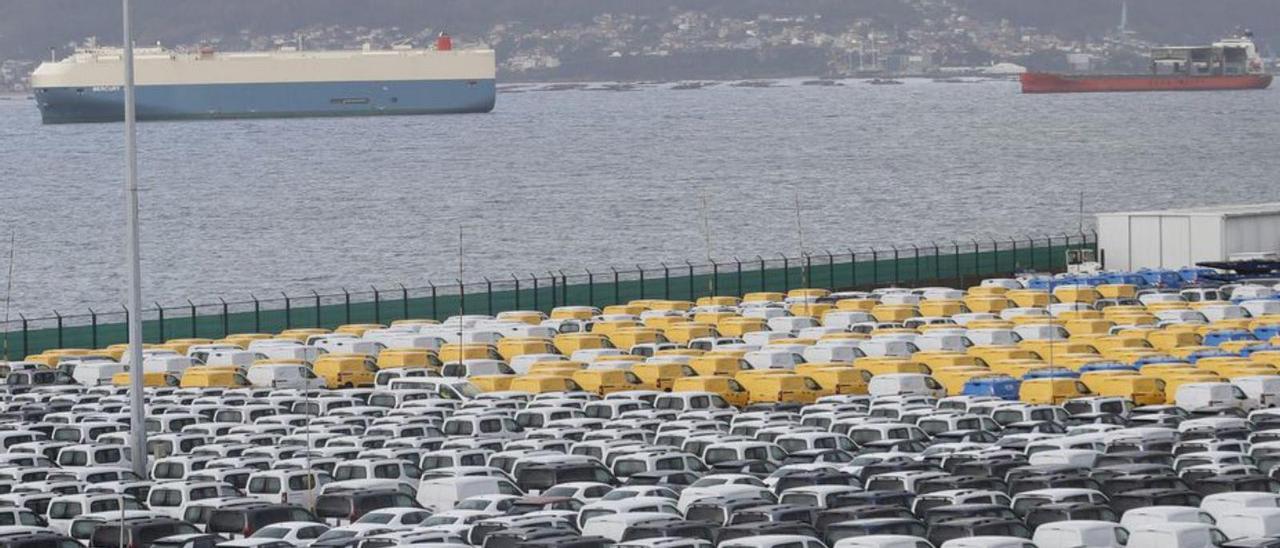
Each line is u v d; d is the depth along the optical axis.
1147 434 142.00
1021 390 174.88
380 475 128.88
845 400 170.00
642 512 109.56
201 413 169.50
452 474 126.88
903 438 146.88
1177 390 170.00
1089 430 146.88
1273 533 102.88
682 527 100.38
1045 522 104.69
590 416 167.75
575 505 116.12
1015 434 149.12
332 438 148.38
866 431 147.75
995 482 117.62
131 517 113.25
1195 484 118.56
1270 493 113.00
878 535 96.12
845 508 106.19
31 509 121.75
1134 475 118.06
